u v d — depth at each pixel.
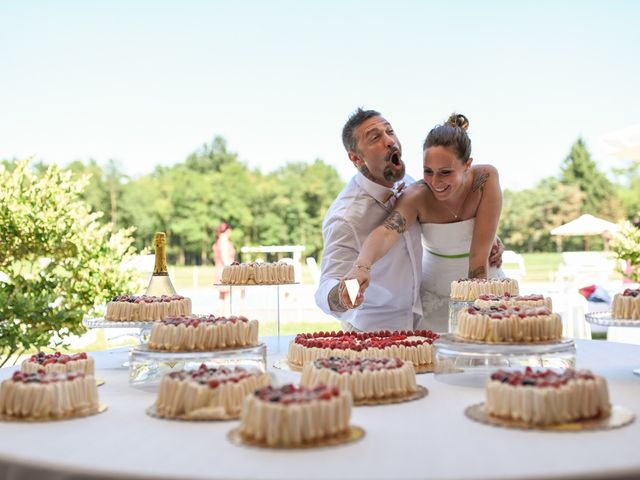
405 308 3.93
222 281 3.82
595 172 32.91
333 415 1.91
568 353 2.57
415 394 2.40
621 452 1.75
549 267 32.91
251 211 32.72
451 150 3.37
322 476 1.63
